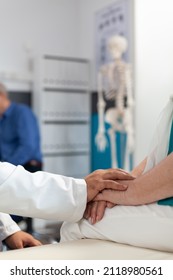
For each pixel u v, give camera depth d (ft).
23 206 3.31
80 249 3.02
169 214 2.99
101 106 13.57
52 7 15.33
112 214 3.35
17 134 11.66
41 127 14.01
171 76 8.18
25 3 14.67
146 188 3.14
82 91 15.06
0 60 14.17
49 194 3.35
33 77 14.51
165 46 8.20
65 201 3.37
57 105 14.37
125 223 3.21
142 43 8.52
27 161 11.57
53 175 3.50
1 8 14.17
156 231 3.01
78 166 15.05
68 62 14.58
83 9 15.89
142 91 8.59
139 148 8.64
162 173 3.05
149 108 8.46
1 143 11.85
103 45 14.84
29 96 14.66
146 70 8.52
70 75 14.62
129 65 12.68
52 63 14.19
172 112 3.31
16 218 5.49
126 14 13.73
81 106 15.01
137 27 8.53
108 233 3.31
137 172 3.80
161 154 3.33
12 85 14.34
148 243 3.05
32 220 12.23
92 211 3.48
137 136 8.67
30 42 14.78
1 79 14.12
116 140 13.67
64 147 14.64
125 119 12.55
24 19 14.66
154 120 8.34
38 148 11.96
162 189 3.03
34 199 3.30
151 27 8.35
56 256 2.82
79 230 3.54
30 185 3.31
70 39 15.84
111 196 3.37
